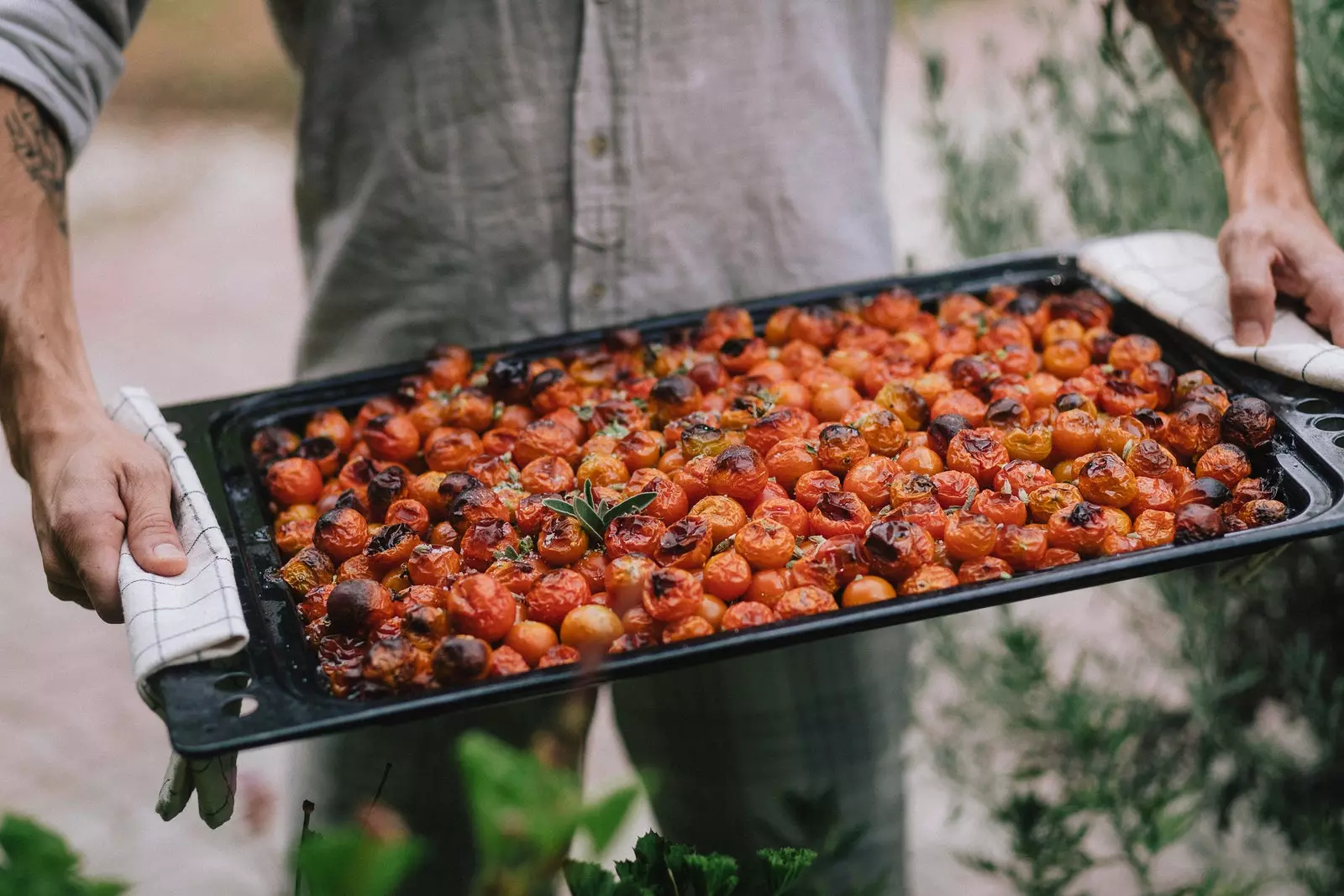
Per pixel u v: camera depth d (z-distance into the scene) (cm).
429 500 147
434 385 168
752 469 138
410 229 194
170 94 686
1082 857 187
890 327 174
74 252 541
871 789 199
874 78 207
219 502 148
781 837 140
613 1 182
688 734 192
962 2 624
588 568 132
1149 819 187
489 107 187
